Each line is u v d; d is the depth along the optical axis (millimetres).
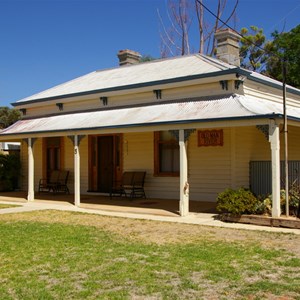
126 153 16875
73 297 5227
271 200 10688
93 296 5254
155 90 14844
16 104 20000
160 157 15992
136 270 6367
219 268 6426
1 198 17641
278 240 8453
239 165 14000
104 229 10023
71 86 19484
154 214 12312
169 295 5254
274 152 10258
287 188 10219
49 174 19766
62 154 19188
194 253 7395
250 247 7828
